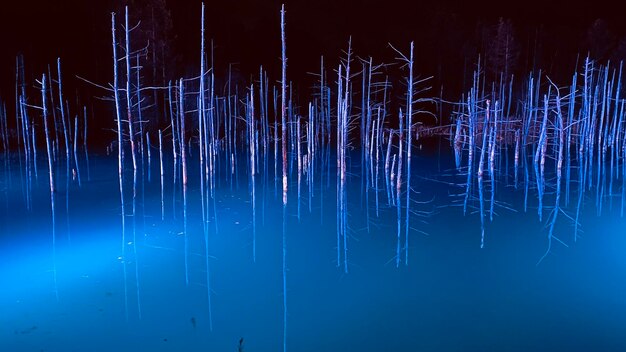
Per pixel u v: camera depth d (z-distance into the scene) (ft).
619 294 35.04
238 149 136.26
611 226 54.19
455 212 61.93
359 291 36.04
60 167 97.71
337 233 52.19
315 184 83.25
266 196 72.18
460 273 39.75
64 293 35.27
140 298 34.47
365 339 29.12
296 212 62.03
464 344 28.43
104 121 141.38
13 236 49.78
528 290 35.94
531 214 60.49
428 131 171.42
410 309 33.01
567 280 37.96
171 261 42.75
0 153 115.96
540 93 176.96
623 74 163.63
